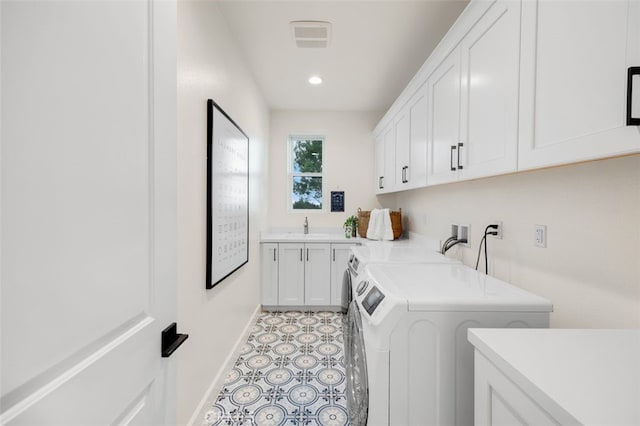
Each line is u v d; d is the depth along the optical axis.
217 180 1.68
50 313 0.44
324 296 3.23
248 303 2.58
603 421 0.47
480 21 1.25
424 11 1.80
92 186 0.52
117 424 0.59
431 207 2.52
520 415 0.62
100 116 0.54
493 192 1.61
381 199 3.74
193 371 1.45
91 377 0.52
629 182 0.90
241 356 2.26
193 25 1.41
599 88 0.72
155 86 0.72
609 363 0.64
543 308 1.04
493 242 1.61
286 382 1.93
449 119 1.58
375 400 1.02
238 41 2.13
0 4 0.38
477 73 1.29
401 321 1.02
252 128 2.65
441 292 1.13
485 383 0.75
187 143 1.35
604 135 0.70
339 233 3.72
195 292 1.46
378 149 3.48
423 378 1.02
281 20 1.89
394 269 1.51
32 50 0.42
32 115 0.42
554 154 0.86
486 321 1.03
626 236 0.91
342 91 3.07
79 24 0.50
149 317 0.71
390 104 3.45
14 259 0.40
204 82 1.55
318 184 3.84
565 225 1.13
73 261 0.48
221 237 1.76
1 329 0.38
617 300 0.94
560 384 0.57
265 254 3.19
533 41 0.94
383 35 2.05
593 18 0.73
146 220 0.69
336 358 2.23
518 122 1.01
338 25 1.94
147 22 0.70
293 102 3.39
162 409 0.76
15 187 0.40
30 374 0.41
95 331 0.53
